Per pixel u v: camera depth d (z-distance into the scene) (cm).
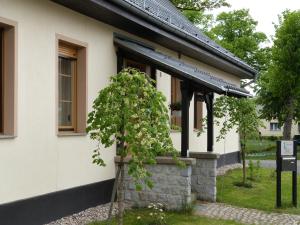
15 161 692
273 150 3331
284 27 2495
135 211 870
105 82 943
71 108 885
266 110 3362
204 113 1534
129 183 914
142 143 573
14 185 689
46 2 765
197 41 1212
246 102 1251
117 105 581
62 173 805
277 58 2494
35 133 737
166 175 887
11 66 693
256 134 1263
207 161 1016
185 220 814
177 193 880
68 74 880
